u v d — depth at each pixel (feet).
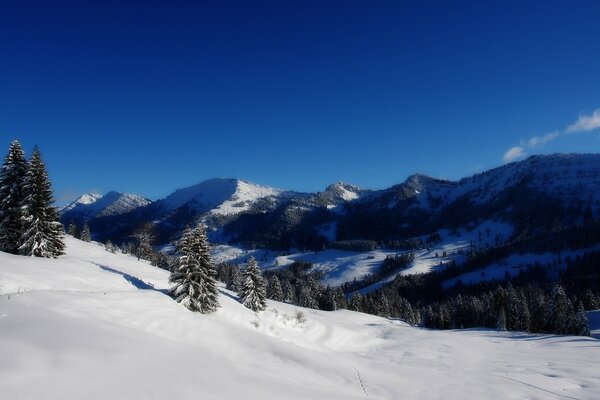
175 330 79.87
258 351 74.49
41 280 92.12
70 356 36.63
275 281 305.12
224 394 36.81
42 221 133.08
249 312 143.13
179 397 33.01
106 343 44.19
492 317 296.30
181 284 111.24
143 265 207.62
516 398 59.98
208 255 118.52
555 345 129.90
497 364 94.07
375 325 217.56
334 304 365.81
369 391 58.13
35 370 31.60
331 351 132.46
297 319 164.25
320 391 48.67
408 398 57.67
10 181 133.69
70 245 218.18
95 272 125.18
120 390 31.53
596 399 59.31
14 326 43.06
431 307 403.13
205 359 50.72
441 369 87.10
